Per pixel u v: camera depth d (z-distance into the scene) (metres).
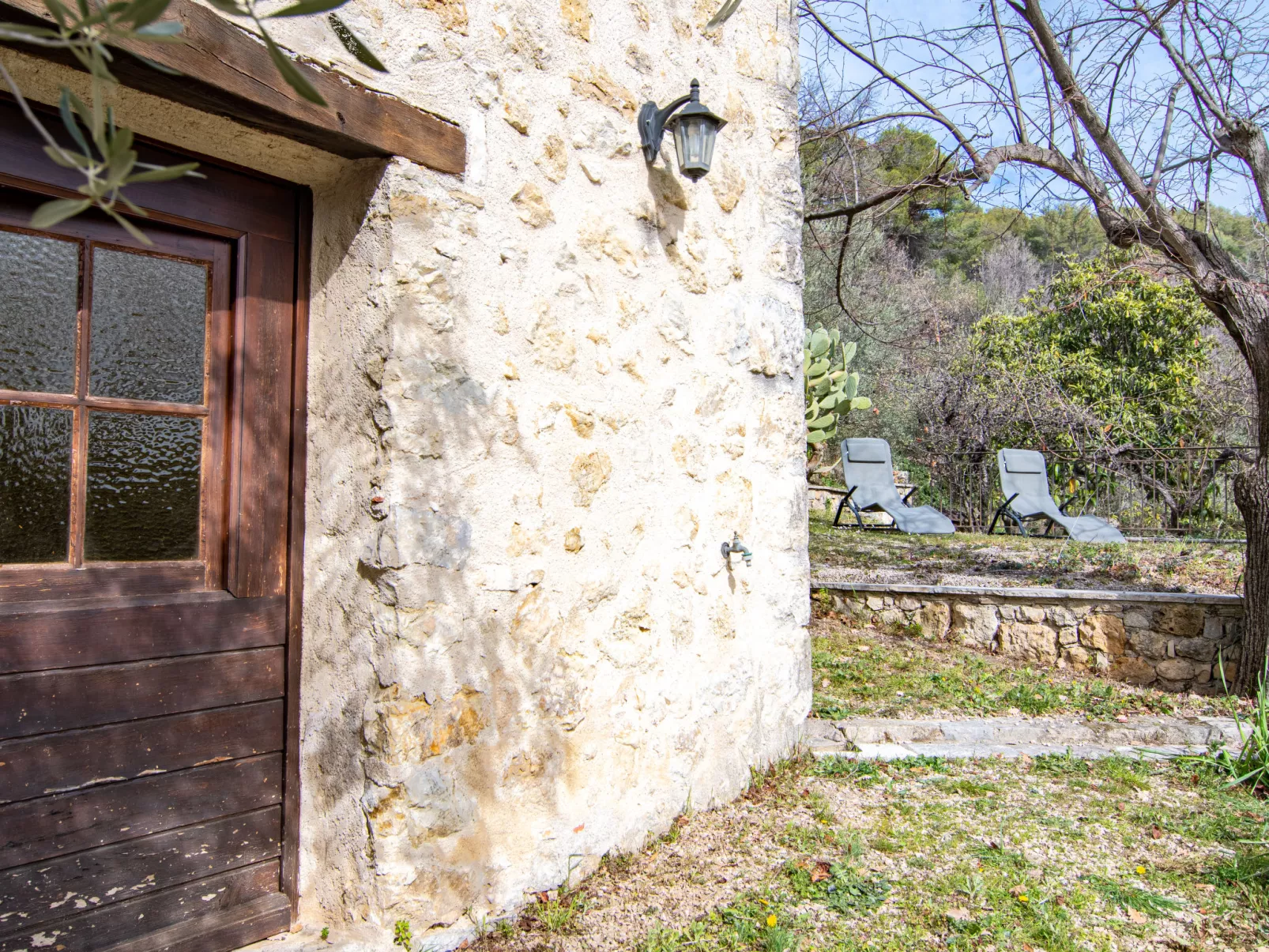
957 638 5.86
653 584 2.99
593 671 2.75
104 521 2.02
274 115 1.90
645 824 2.94
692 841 2.99
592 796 2.74
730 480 3.38
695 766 3.18
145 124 1.94
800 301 3.80
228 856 2.18
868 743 4.03
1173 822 3.24
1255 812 3.33
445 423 2.29
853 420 13.83
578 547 2.69
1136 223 5.02
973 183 5.39
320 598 2.31
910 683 4.95
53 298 1.94
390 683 2.17
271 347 2.27
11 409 1.88
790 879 2.74
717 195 3.33
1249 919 2.57
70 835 1.90
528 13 2.54
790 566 3.73
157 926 2.05
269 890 2.27
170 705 2.07
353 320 2.24
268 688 2.27
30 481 1.91
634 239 2.92
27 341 1.91
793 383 3.75
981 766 3.80
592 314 2.75
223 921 2.15
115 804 1.98
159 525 2.11
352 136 2.04
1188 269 4.93
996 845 3.02
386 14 2.15
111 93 1.80
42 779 1.86
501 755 2.45
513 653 2.48
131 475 2.07
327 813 2.29
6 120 1.79
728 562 3.37
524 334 2.52
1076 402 11.01
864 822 3.20
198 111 1.89
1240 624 5.14
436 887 2.27
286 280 2.31
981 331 13.31
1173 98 5.09
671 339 3.08
